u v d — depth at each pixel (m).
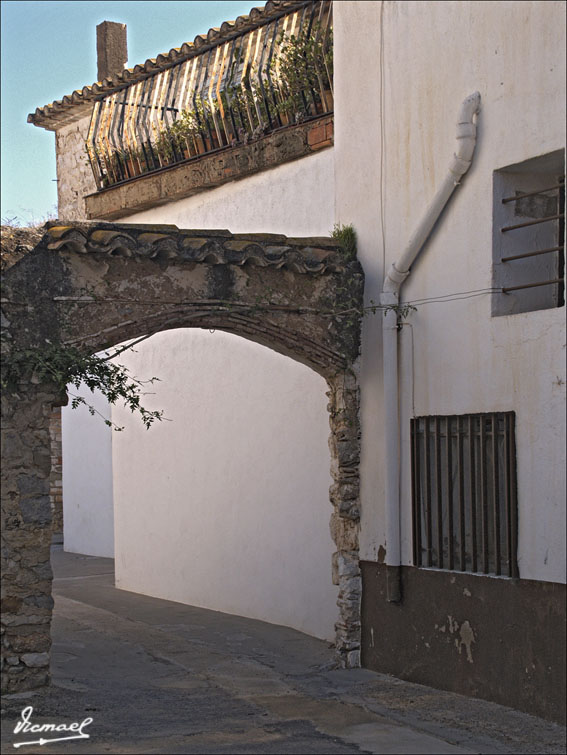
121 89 14.62
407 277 9.46
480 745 7.19
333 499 10.11
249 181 12.35
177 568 14.01
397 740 7.34
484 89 8.56
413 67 9.41
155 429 14.63
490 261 8.47
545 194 8.70
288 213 11.66
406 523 9.39
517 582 8.01
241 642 11.05
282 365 11.95
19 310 8.37
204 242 8.97
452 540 8.82
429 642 9.00
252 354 12.52
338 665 9.88
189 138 13.08
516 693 7.98
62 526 21.98
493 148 8.46
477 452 8.59
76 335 8.59
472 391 8.61
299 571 11.55
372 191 9.93
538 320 7.93
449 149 8.91
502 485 8.31
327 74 11.01
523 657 7.92
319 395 11.29
